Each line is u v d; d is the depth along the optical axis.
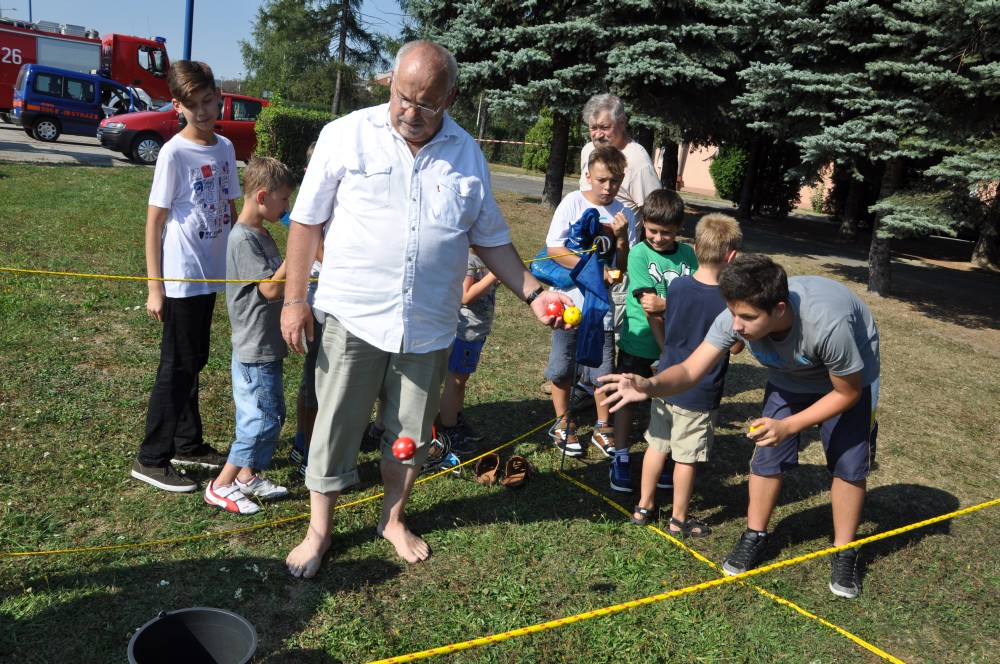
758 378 6.20
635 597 3.04
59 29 22.78
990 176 8.47
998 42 8.78
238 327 3.24
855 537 3.64
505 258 3.08
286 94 38.84
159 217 3.26
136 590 2.76
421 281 2.80
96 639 2.49
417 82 2.53
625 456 3.95
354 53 28.59
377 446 4.13
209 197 3.41
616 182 4.06
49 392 4.37
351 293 2.77
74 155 16.58
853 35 10.15
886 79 10.09
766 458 3.22
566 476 4.07
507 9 14.41
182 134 3.40
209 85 3.35
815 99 10.49
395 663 2.53
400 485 3.12
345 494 3.61
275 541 3.16
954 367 7.32
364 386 2.90
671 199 3.84
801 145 10.36
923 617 3.14
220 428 4.18
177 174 3.30
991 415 5.91
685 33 12.79
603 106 4.37
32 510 3.21
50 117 18.55
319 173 2.76
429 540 3.28
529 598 2.96
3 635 2.46
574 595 3.02
